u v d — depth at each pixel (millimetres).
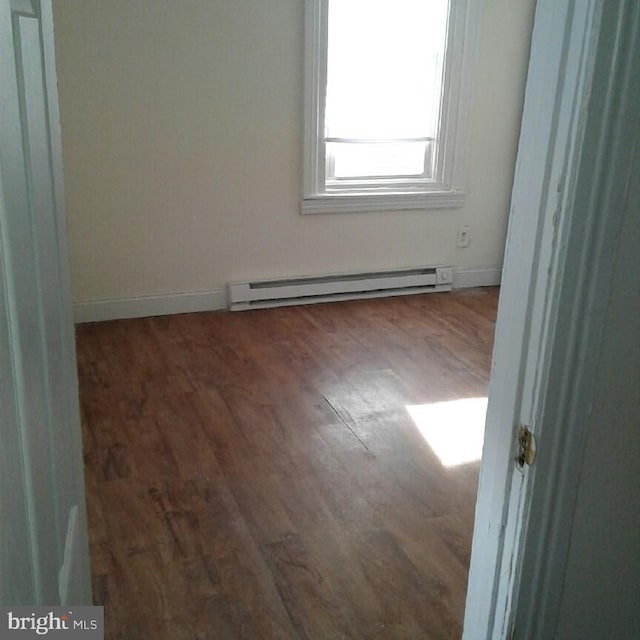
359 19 3902
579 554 1007
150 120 3639
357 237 4262
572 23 754
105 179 3652
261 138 3861
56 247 964
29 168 746
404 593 1828
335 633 1689
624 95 769
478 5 4023
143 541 2012
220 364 3295
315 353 3455
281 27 3719
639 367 927
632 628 1121
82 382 3066
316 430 2680
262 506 2191
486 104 4289
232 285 4000
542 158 817
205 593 1811
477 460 2486
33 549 671
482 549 1050
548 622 1023
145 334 3666
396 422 2760
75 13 3377
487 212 4539
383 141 4137
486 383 3148
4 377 555
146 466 2406
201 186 3834
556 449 923
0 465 531
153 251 3857
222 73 3688
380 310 4145
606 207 812
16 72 691
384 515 2160
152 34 3521
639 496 1021
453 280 4598
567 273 831
